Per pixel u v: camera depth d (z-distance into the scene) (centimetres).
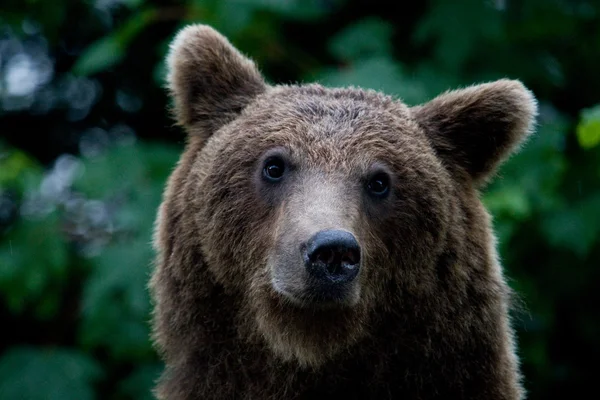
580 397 1477
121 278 1169
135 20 1291
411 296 743
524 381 1305
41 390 1201
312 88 808
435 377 747
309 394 753
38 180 1278
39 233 1269
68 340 1391
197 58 823
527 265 1343
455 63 1230
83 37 1533
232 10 1225
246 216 739
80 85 1534
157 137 1516
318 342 707
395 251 738
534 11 1327
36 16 1438
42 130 1541
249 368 757
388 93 1164
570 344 1461
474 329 753
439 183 757
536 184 1210
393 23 1388
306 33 1405
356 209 705
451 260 751
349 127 746
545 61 1359
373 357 747
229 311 759
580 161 1306
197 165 782
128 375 1320
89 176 1230
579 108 1461
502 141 804
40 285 1249
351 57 1247
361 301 715
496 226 1166
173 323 776
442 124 800
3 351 1420
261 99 803
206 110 822
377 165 729
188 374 766
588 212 1239
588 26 1394
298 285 668
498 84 801
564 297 1395
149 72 1504
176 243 775
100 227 1392
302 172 723
